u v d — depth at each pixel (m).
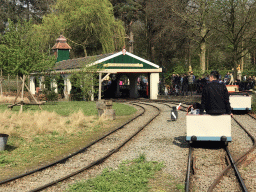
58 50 39.78
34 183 6.66
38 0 62.81
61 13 45.47
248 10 25.20
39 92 30.19
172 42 43.47
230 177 6.73
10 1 61.78
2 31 58.84
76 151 9.63
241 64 46.09
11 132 11.73
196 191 6.01
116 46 47.84
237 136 10.94
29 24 19.91
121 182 6.54
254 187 6.09
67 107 21.62
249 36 26.22
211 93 8.96
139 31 57.03
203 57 36.03
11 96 31.41
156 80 32.75
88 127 14.00
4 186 6.48
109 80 38.97
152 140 10.73
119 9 48.56
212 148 9.37
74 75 28.23
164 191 6.09
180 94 27.98
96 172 7.34
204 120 9.12
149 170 7.34
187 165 7.61
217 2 25.47
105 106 16.78
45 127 12.95
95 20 43.22
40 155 9.25
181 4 36.19
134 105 25.47
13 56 18.64
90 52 48.84
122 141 10.77
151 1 42.12
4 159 8.55
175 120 15.06
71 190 6.12
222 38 30.98
